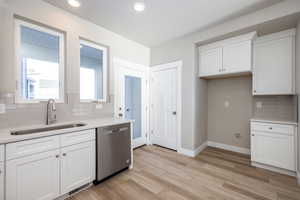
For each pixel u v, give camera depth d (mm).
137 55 3320
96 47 2613
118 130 2166
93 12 2156
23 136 1294
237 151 3104
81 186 1766
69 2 1924
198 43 2852
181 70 3057
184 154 2969
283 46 2303
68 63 2145
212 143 3463
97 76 3889
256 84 2531
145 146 3492
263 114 2738
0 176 1190
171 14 2205
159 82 3488
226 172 2227
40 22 1873
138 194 1718
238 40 2479
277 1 1902
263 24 2111
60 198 1604
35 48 2951
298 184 1897
